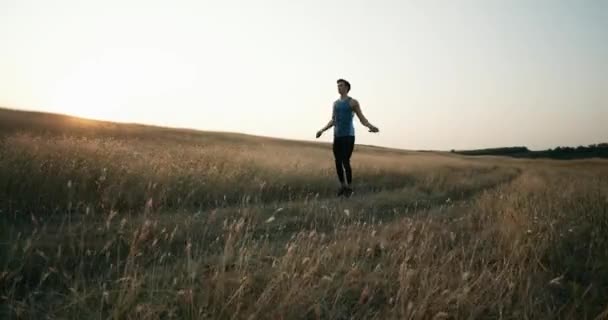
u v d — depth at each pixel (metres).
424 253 3.34
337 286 2.71
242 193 7.39
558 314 2.35
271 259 3.32
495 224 4.47
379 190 9.94
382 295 2.66
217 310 2.30
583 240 3.98
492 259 3.42
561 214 4.65
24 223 4.13
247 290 2.47
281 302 2.27
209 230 4.29
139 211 5.30
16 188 4.95
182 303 2.37
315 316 2.35
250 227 4.51
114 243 3.53
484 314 2.42
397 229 4.38
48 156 6.71
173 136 38.00
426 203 7.33
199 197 6.59
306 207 6.04
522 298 2.53
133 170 6.78
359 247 3.48
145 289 2.53
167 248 3.48
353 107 8.20
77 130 30.67
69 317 2.19
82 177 5.78
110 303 2.38
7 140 7.87
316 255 3.10
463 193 9.20
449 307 2.40
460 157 61.81
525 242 3.66
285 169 9.97
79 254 3.17
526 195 6.35
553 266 3.24
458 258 3.37
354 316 2.33
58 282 2.72
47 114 41.72
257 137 58.19
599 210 5.05
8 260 2.74
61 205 5.05
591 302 2.63
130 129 39.19
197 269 2.87
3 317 2.16
